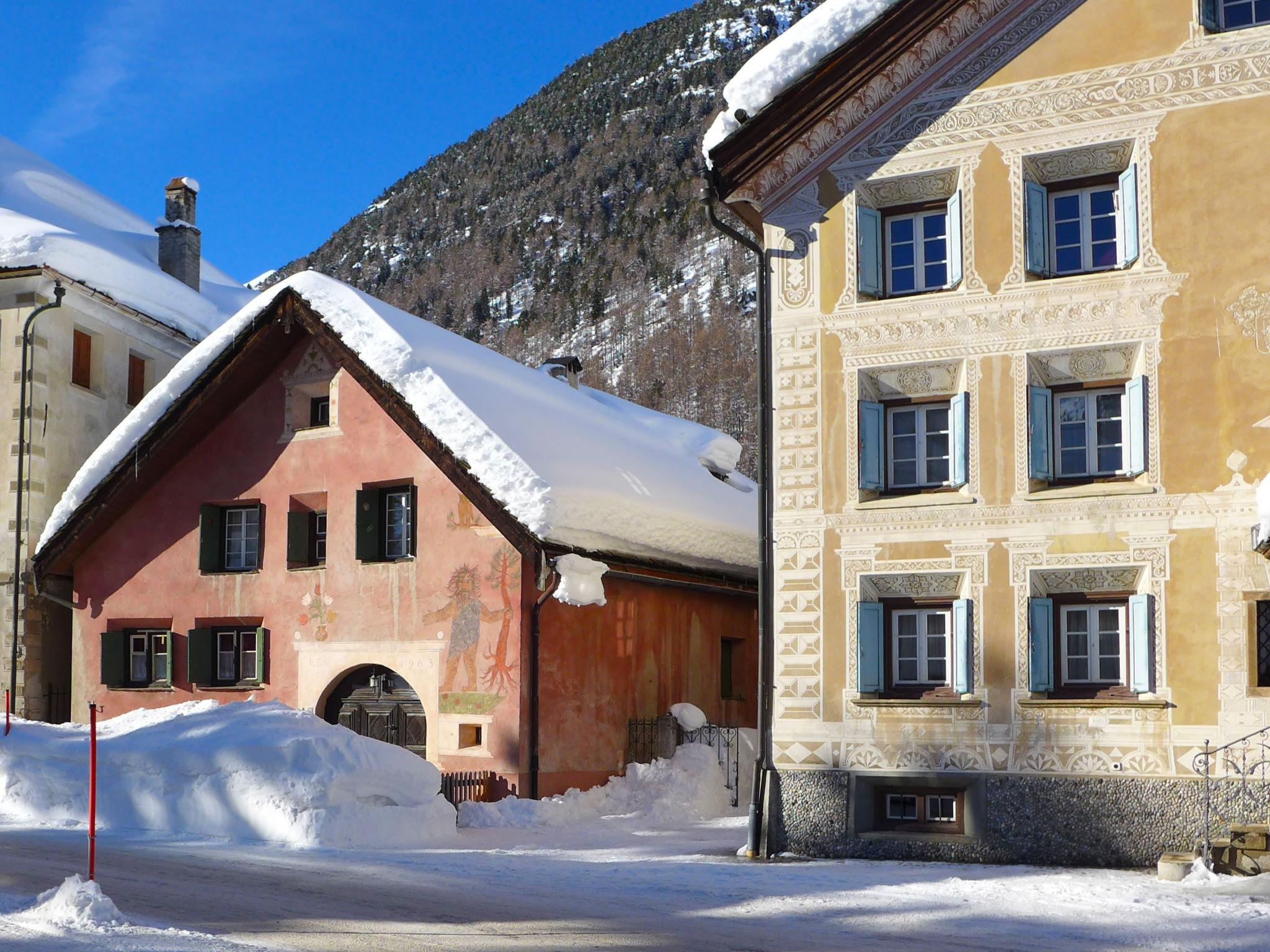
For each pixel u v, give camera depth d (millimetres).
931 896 13523
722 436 33969
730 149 18203
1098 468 16969
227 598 25078
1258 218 16125
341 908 12430
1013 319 17078
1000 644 16812
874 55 17578
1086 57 17000
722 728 25406
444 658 22688
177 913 11969
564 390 30672
